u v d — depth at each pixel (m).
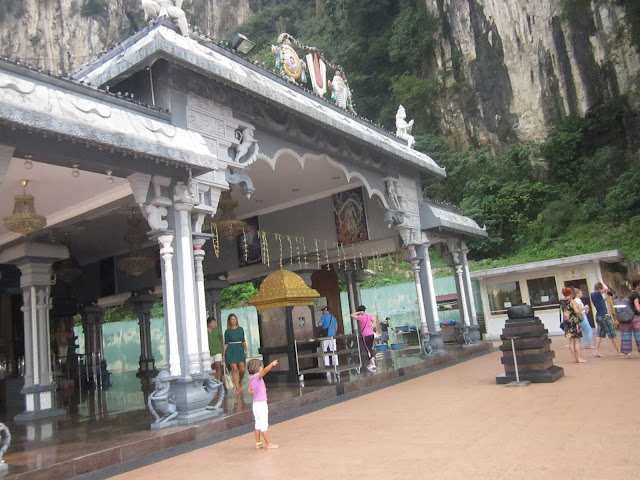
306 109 10.11
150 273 17.08
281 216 16.55
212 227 12.66
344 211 15.48
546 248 29.33
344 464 4.77
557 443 4.80
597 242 27.06
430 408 7.35
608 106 31.06
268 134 10.13
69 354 17.88
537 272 19.14
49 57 56.78
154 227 7.38
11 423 8.70
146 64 7.66
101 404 10.37
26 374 9.56
